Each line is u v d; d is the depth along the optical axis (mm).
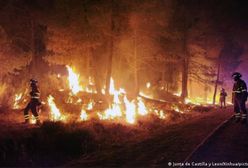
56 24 22844
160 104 28922
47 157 12211
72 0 22703
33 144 12781
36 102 16406
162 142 13453
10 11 23031
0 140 12344
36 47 24344
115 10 23344
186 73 35500
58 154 12656
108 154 12352
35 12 23000
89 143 13859
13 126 15492
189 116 24469
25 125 15906
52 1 23172
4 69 22000
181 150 11484
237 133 13758
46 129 14445
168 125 19469
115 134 16094
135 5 23812
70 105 21594
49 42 23422
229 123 16703
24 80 23953
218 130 14086
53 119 16875
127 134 16500
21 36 23656
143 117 21203
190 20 34375
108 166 10492
